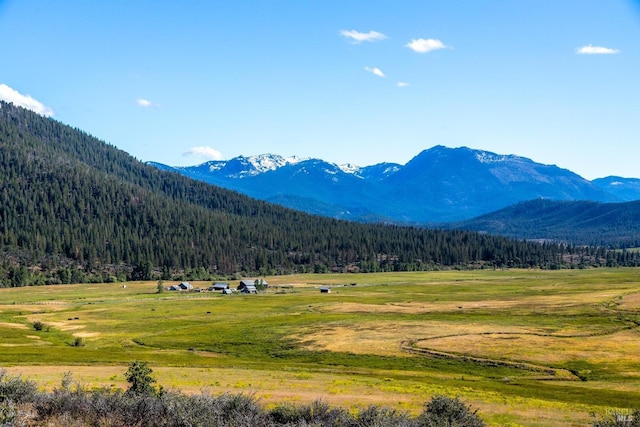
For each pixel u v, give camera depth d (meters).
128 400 30.59
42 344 107.50
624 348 100.50
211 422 28.47
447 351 99.75
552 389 67.88
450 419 32.09
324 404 33.03
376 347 103.94
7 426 25.34
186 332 125.62
